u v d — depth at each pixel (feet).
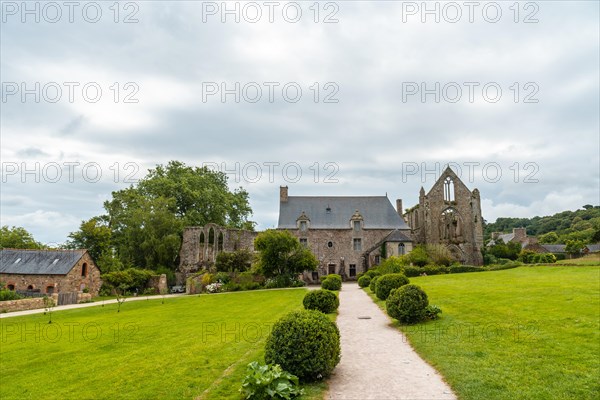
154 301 107.65
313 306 61.67
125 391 28.45
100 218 187.83
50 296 104.78
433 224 178.81
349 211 187.42
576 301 53.31
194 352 38.65
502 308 53.16
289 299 91.76
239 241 176.65
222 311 74.74
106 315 78.13
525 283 80.48
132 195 188.44
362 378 29.81
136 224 171.32
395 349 38.58
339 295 94.63
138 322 63.72
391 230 180.65
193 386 28.60
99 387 29.84
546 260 156.25
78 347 44.98
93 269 140.46
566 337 36.73
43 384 31.53
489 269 133.69
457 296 67.97
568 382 26.32
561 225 386.93
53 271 127.65
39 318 76.84
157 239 167.43
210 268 158.61
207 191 194.70
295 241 144.05
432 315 51.34
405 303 50.21
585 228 336.90
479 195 181.47
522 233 305.94
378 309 66.64
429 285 90.79
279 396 25.21
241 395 26.03
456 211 179.93
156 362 35.73
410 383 28.45
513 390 25.52
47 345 47.16
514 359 31.68
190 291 139.44
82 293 114.73
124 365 35.47
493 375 28.40
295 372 28.32
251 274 143.84
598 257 153.38
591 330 38.34
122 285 133.08
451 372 29.71
